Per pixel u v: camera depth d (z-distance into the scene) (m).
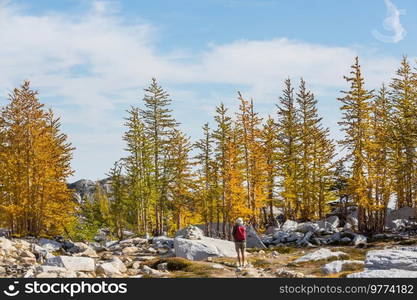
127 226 60.31
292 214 55.94
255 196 50.19
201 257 28.20
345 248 32.56
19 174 41.03
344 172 53.31
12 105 42.12
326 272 20.58
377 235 38.53
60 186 43.66
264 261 25.89
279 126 58.47
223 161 47.00
